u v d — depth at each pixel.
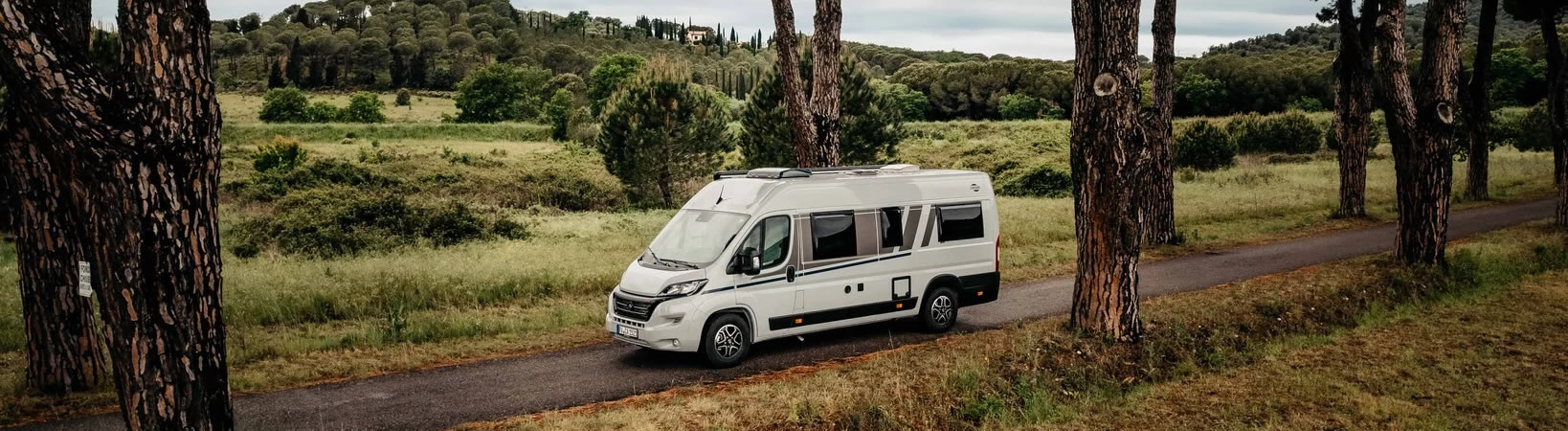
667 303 9.46
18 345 10.20
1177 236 20.23
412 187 31.27
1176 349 9.69
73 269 8.33
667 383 9.03
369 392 8.71
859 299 10.71
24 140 7.89
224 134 69.06
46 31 4.40
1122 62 9.27
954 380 8.16
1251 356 9.77
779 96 27.44
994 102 96.25
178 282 4.86
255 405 8.20
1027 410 7.90
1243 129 52.72
